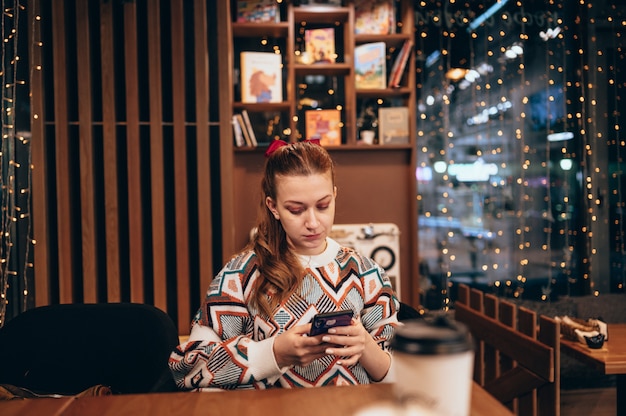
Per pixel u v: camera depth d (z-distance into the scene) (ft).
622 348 7.47
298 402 3.27
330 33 12.56
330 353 3.58
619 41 13.52
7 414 3.21
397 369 2.36
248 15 12.17
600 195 13.52
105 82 10.44
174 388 5.15
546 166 13.66
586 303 13.37
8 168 10.60
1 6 10.74
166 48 11.43
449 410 2.25
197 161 10.75
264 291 4.51
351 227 12.09
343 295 4.59
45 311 6.19
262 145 12.35
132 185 10.56
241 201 12.70
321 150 4.49
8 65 10.86
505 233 13.70
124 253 11.21
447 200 13.65
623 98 13.56
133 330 6.07
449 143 13.61
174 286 11.42
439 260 13.61
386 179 13.15
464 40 13.58
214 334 4.58
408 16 12.60
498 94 13.65
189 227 11.55
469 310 9.12
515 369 7.20
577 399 11.71
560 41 13.58
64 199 10.36
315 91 13.12
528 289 13.62
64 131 10.32
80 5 10.37
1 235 10.34
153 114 10.57
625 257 13.55
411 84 12.57
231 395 3.45
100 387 5.55
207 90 10.76
